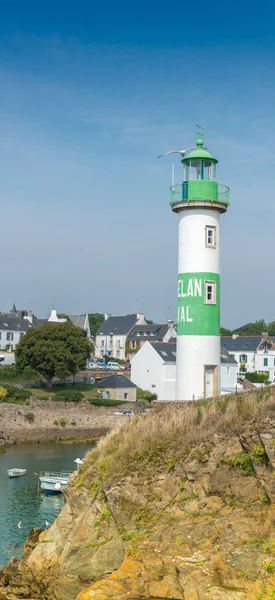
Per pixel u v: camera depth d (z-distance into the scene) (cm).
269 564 1956
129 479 2430
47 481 4925
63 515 2736
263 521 2083
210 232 3991
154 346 9681
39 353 8462
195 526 2194
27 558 2780
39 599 2489
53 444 7538
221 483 2219
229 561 2033
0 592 2578
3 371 8806
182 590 2055
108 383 9125
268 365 11650
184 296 3962
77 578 2353
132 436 2603
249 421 2223
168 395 9438
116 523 2395
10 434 7575
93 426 8212
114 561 2300
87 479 2700
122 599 2077
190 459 2309
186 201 3941
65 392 8356
